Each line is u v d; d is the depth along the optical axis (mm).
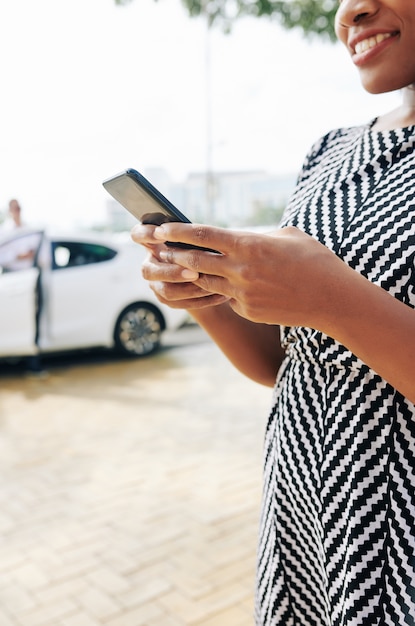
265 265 625
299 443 865
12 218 7164
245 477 3629
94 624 2330
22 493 3531
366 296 641
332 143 1015
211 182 11977
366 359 669
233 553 2781
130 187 757
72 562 2770
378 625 742
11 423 4902
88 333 6801
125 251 7105
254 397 5398
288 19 6996
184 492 3453
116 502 3363
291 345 902
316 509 836
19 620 2367
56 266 6703
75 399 5574
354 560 758
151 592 2516
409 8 751
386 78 804
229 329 1051
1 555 2855
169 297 802
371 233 765
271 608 934
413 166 775
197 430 4551
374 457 756
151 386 5934
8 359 7062
